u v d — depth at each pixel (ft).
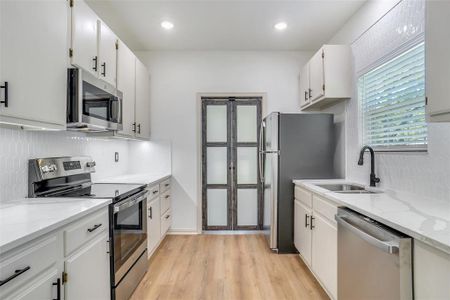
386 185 7.36
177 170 12.31
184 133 12.31
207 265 8.89
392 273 3.92
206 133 12.57
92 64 6.69
